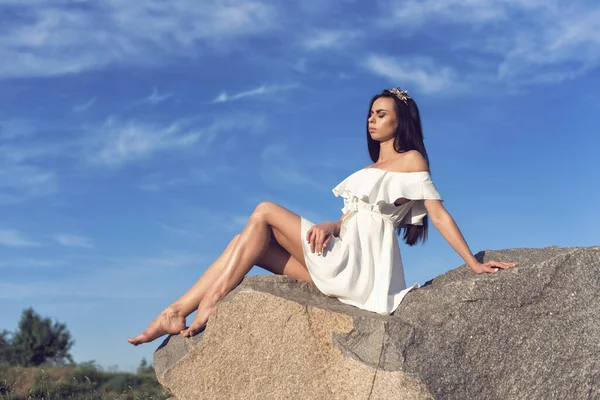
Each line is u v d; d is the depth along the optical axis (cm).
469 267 416
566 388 368
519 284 372
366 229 427
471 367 355
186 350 427
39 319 1838
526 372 364
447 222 413
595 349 372
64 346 1814
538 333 369
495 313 366
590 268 382
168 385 422
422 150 464
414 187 424
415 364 345
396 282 425
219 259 449
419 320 367
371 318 361
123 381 1133
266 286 420
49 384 950
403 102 460
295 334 378
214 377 406
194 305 442
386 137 459
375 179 431
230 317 405
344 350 360
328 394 361
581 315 375
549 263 378
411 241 464
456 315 364
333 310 373
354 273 411
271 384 382
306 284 433
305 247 423
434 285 409
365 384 349
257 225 432
